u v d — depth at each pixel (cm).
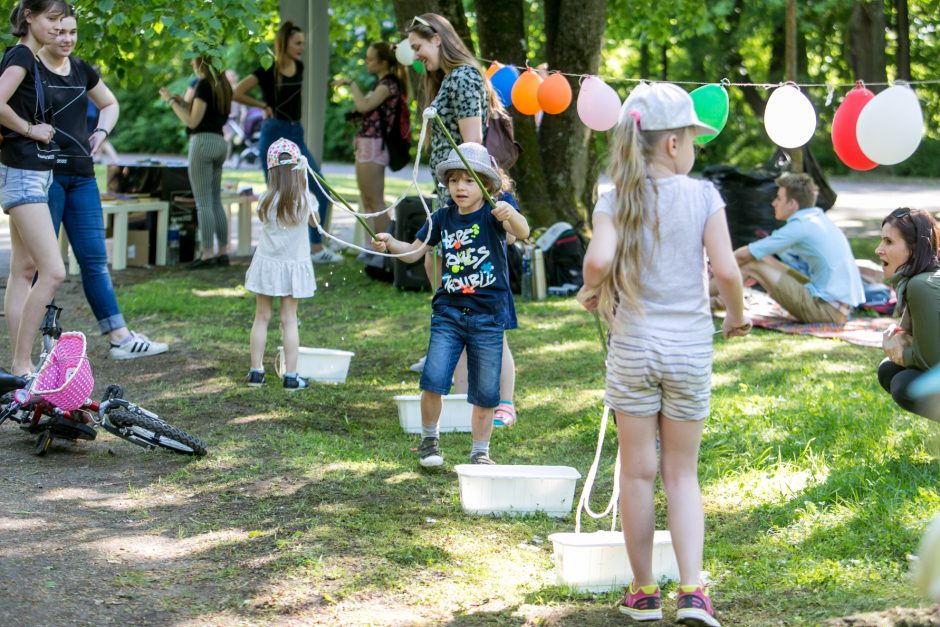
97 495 414
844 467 441
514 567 360
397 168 1026
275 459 471
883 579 336
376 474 457
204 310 835
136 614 309
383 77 1018
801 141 485
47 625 296
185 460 465
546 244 943
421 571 353
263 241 599
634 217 290
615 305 302
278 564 352
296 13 1064
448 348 447
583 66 1038
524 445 514
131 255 1062
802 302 802
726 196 1001
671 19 1534
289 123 1020
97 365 643
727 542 382
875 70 2023
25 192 544
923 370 434
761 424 518
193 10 734
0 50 728
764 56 2566
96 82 611
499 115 549
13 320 569
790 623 303
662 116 294
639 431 302
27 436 488
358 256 1034
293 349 604
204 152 1030
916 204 1814
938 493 408
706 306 300
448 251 450
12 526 372
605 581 341
